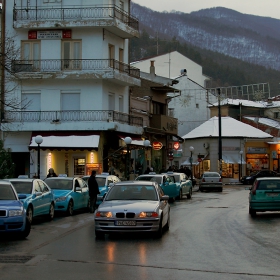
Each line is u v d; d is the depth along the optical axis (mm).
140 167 46469
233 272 10422
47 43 40250
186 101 74438
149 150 49031
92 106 39781
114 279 9680
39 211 19828
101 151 39625
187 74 81188
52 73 39312
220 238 15297
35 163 39875
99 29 40156
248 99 83125
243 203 31000
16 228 14891
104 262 11398
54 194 23312
